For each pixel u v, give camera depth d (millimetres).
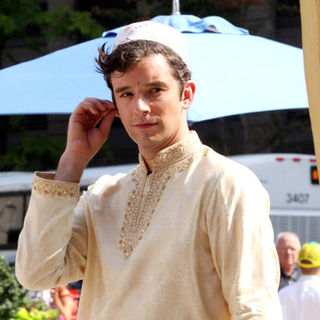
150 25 3510
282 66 5680
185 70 3508
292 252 11867
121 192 3668
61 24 25312
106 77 3646
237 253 3207
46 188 3508
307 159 20734
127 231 3508
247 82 5352
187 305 3256
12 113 5555
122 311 3387
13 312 9641
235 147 25938
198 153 3486
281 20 28641
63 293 10070
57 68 5723
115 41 3592
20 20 25406
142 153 3590
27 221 3564
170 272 3285
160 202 3447
